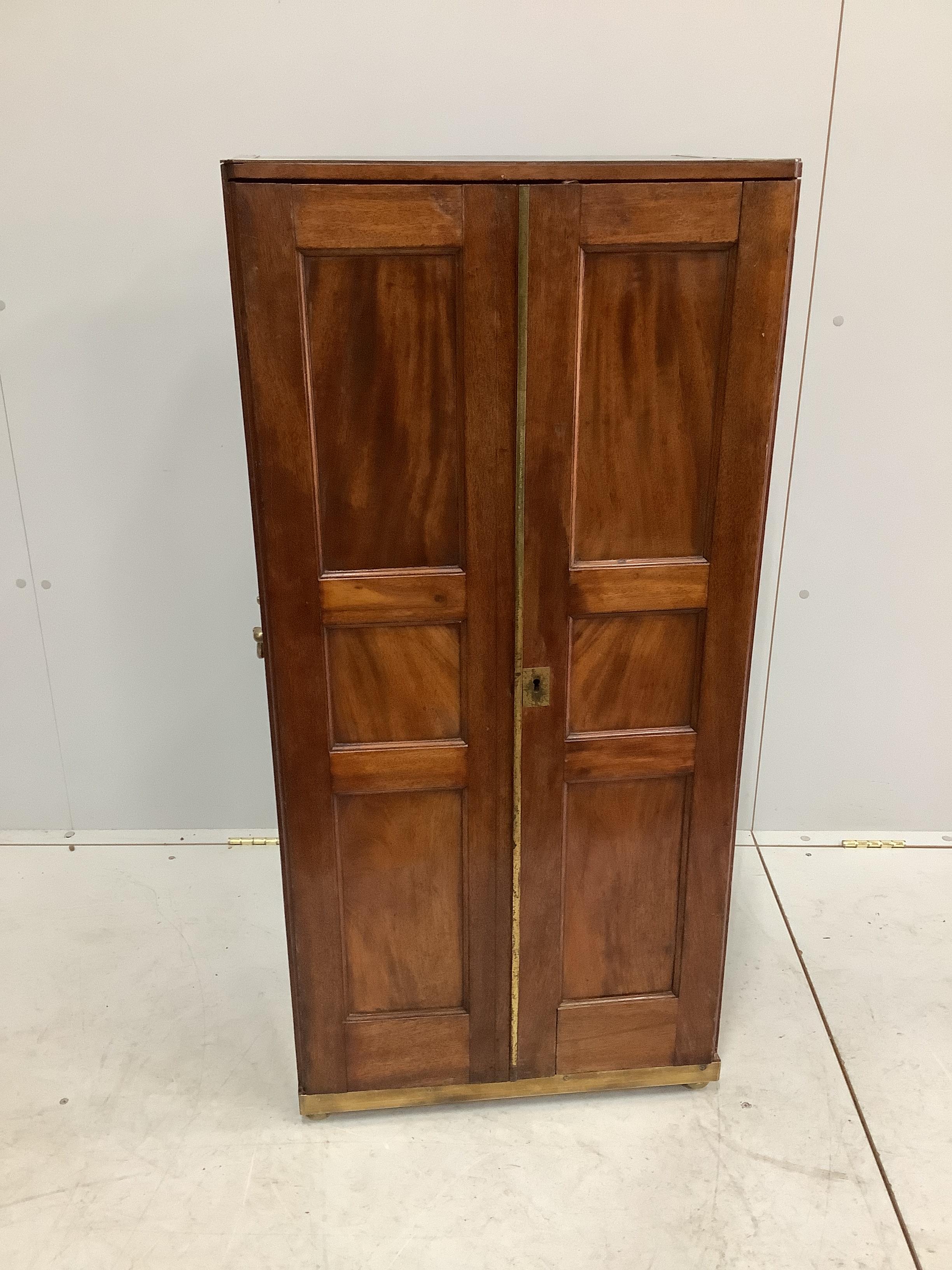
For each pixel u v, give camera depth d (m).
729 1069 1.77
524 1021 1.64
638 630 1.45
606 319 1.29
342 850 1.52
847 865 2.38
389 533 1.37
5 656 2.31
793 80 1.91
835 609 2.29
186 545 2.23
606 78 1.91
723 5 1.86
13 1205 1.51
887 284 2.04
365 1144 1.63
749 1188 1.54
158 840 2.46
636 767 1.51
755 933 2.13
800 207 1.98
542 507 1.35
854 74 1.90
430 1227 1.48
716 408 1.35
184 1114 1.68
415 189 1.20
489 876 1.55
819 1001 1.93
